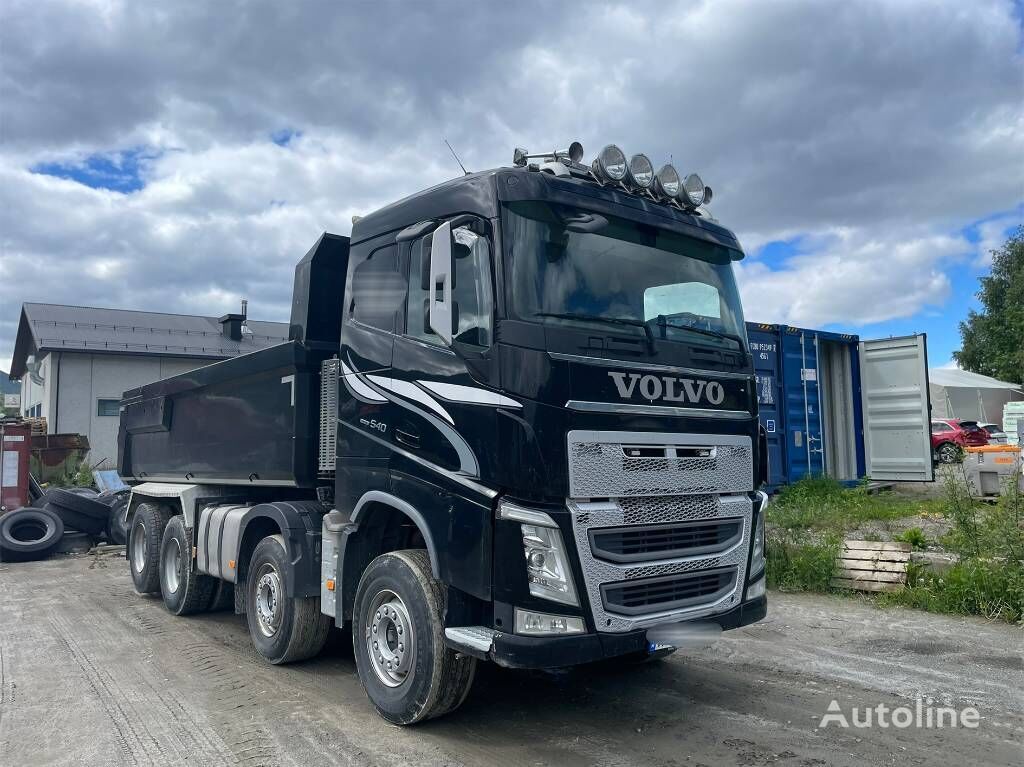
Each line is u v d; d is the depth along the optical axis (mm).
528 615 4156
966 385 36031
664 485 4645
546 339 4375
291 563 5941
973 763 4195
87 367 29734
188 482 8570
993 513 8047
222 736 4789
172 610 8500
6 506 16219
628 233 5098
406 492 4875
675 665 6129
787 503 11844
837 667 5953
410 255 5188
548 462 4215
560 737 4680
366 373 5398
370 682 5055
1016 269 48031
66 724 5082
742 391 5336
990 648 6277
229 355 32500
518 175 4703
